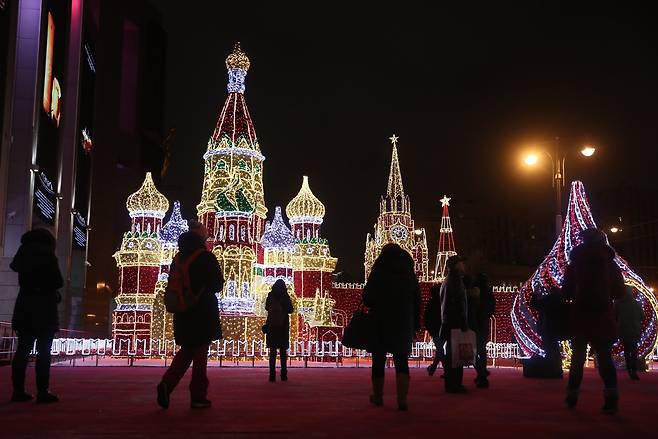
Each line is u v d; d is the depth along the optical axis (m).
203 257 8.98
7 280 26.59
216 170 30.80
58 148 34.59
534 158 26.05
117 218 60.59
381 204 41.34
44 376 9.48
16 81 28.81
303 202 33.75
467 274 12.78
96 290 53.19
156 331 29.78
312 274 32.56
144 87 64.56
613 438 6.70
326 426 7.30
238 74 32.12
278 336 14.36
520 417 8.23
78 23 39.31
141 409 8.73
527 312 21.78
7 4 25.83
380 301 9.24
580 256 9.04
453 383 11.64
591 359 25.53
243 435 6.61
